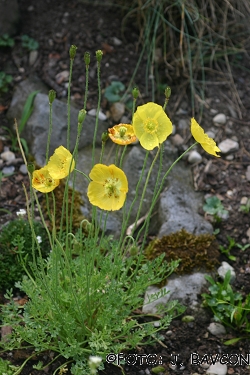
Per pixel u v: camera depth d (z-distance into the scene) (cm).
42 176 97
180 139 144
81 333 106
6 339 110
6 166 138
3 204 132
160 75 152
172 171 138
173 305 111
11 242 114
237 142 145
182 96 150
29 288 107
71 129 140
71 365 108
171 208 131
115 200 93
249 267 125
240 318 115
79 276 106
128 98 147
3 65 151
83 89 149
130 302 108
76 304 101
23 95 146
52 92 95
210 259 124
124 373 109
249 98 152
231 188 137
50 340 105
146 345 113
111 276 106
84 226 126
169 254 123
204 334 115
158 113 94
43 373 108
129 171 136
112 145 142
